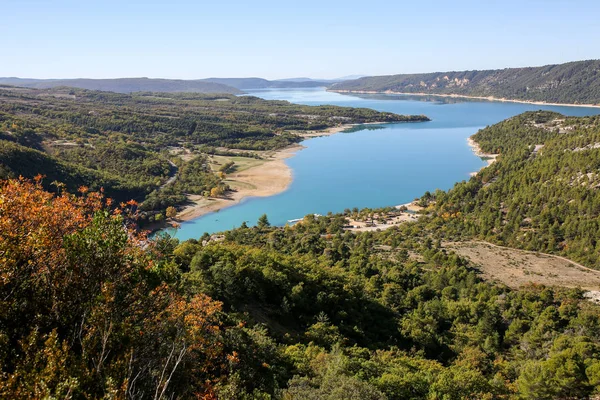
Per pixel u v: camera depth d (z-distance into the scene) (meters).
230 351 30.39
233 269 49.50
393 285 72.31
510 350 56.88
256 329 39.88
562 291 77.25
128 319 17.53
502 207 148.00
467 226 133.75
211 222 138.12
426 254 101.62
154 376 17.25
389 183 190.75
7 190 18.72
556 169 161.00
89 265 17.89
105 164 184.75
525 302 70.06
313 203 161.25
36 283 17.50
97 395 14.48
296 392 26.52
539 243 114.56
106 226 19.12
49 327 16.91
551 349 50.44
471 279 81.69
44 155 141.50
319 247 97.94
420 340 53.69
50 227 18.59
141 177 173.12
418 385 34.75
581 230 113.75
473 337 57.59
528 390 39.12
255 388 27.45
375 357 40.94
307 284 57.28
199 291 41.50
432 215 146.50
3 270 16.14
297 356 35.91
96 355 15.90
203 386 22.25
